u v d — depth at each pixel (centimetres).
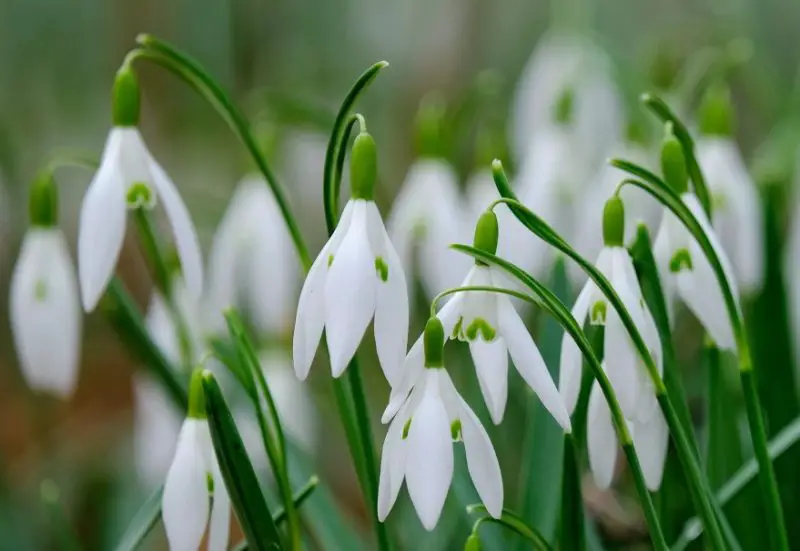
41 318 52
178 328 53
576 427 47
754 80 68
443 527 55
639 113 59
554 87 65
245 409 57
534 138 58
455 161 60
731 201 54
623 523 60
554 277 51
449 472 43
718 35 75
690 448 45
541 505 50
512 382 58
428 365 43
